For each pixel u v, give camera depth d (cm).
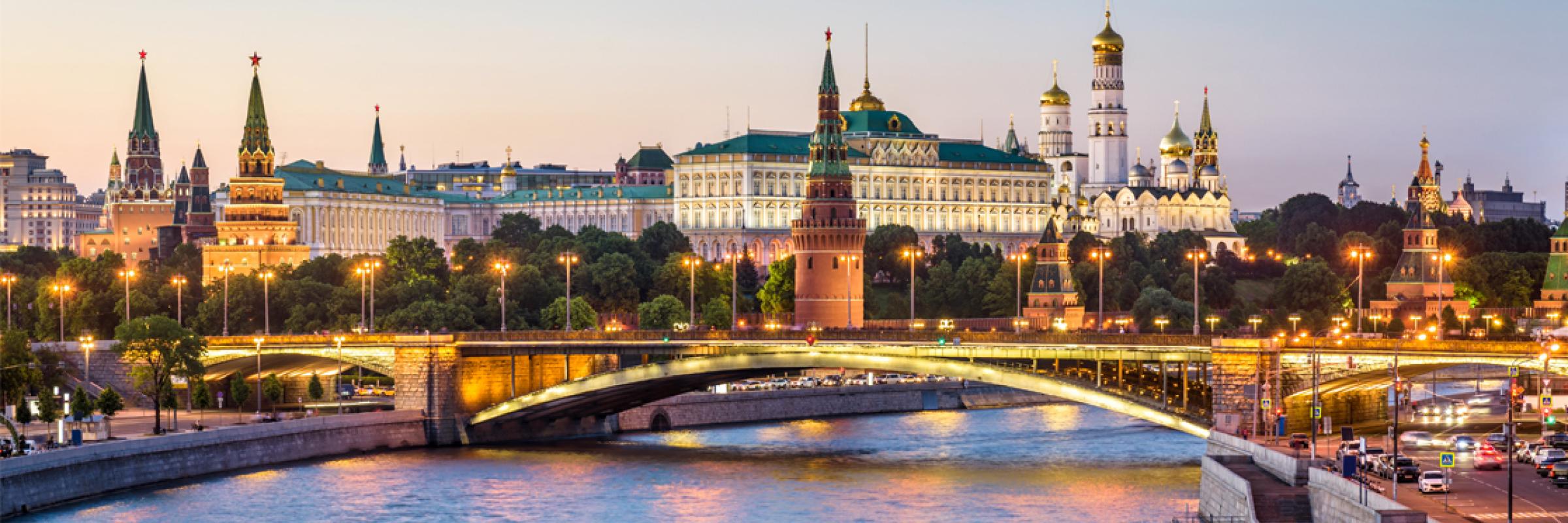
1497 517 18188
